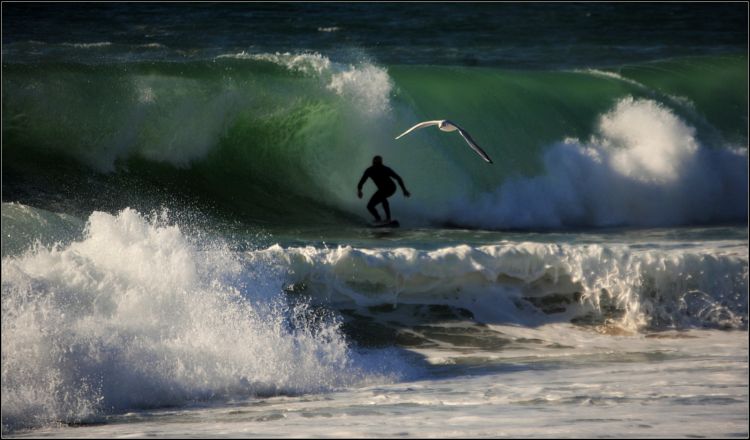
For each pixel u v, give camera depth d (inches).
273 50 3796.8
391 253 1600.6
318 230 2320.4
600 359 1364.4
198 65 2568.9
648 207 2903.5
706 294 1652.3
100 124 2374.5
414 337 1464.1
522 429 904.3
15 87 2278.5
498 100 2942.9
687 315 1633.9
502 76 3043.8
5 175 2210.9
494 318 1562.5
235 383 1145.4
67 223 1701.5
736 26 5664.4
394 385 1192.2
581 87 3166.8
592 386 1159.6
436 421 954.1
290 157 2650.1
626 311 1624.0
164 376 1123.9
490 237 2321.6
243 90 2593.5
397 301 1569.9
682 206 2950.3
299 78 2672.2
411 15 5428.2
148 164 2448.3
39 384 1061.1
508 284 1632.6
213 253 1489.9
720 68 3494.1
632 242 2300.7
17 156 2261.3
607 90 3179.1
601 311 1621.6
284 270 1524.4
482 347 1435.8
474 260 1621.6
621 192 2898.6
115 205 2278.5
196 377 1137.4
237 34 4269.2
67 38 3757.4
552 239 2347.4
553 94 3070.9
